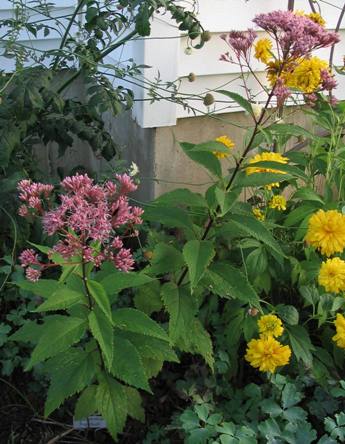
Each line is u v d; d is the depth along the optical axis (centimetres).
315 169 304
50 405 206
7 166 280
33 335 215
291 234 291
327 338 267
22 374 271
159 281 257
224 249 273
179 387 249
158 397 260
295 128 226
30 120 291
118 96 304
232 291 217
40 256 281
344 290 256
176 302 226
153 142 336
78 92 365
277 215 292
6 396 264
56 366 212
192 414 223
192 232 235
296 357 251
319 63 268
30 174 310
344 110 293
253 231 218
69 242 183
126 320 204
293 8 333
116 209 190
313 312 262
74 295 200
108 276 205
